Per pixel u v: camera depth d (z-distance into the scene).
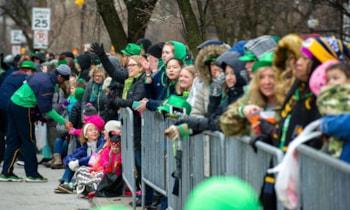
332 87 10.72
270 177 11.58
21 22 88.50
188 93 18.22
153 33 73.00
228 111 13.12
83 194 23.77
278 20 48.25
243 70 14.23
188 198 16.16
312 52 11.88
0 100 30.45
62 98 34.16
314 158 10.20
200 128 14.86
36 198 23.91
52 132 35.84
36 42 52.44
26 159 27.83
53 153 35.75
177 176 16.81
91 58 28.67
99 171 23.48
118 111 24.91
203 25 30.80
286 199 10.88
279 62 12.91
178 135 15.30
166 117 17.81
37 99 27.16
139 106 20.12
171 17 36.41
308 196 10.53
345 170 9.12
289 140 11.81
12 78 30.38
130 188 20.91
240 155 13.03
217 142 14.25
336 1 38.91
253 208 11.90
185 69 18.20
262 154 11.90
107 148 23.45
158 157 18.86
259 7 45.88
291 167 10.88
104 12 36.78
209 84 16.23
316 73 11.44
